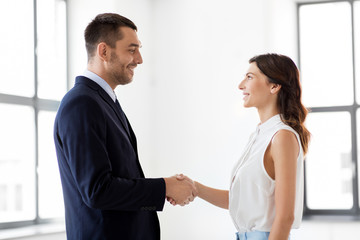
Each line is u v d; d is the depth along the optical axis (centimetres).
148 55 571
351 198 557
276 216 221
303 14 581
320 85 573
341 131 562
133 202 218
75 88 228
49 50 502
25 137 471
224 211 532
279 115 241
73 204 224
